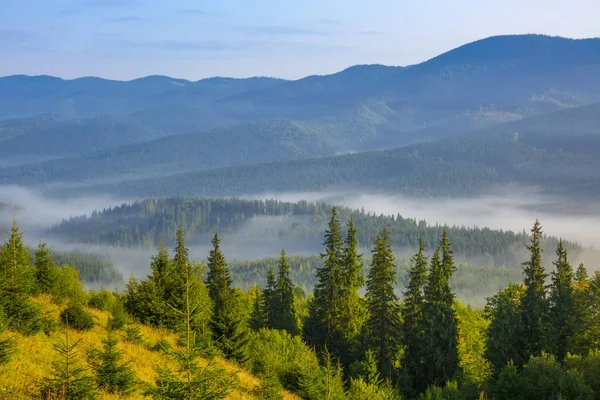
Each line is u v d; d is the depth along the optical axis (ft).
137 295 143.64
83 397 66.59
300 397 120.47
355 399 136.26
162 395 50.26
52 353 89.86
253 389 108.88
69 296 151.12
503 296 190.49
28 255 143.84
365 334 195.00
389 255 193.57
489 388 147.95
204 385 52.21
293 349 164.45
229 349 132.26
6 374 74.90
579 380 126.00
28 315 97.96
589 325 183.52
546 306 187.21
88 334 111.45
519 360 178.09
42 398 67.00
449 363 175.73
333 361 191.52
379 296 194.08
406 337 198.49
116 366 78.38
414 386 178.91
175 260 176.55
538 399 131.23
